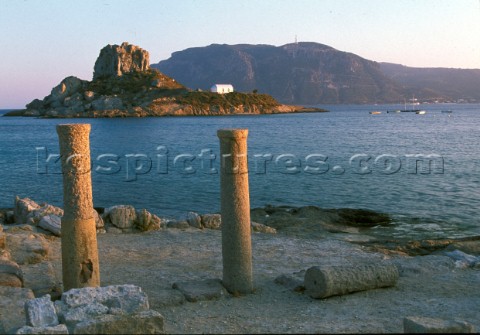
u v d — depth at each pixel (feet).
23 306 27.99
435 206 82.43
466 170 122.01
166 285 33.45
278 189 100.94
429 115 593.42
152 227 54.34
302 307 28.94
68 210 29.55
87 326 22.03
